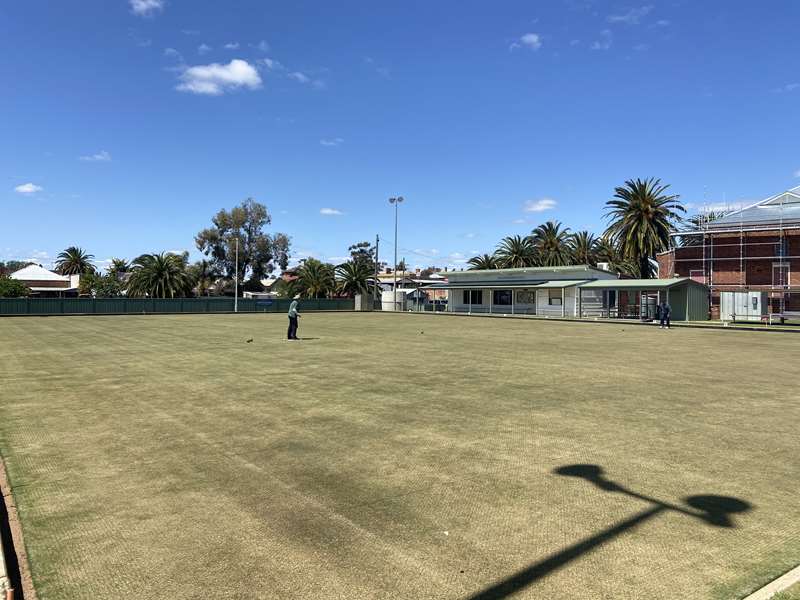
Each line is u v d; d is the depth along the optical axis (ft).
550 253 237.45
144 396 35.27
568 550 14.23
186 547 14.47
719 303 156.56
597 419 28.94
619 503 17.40
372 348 67.36
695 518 16.22
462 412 30.60
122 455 22.62
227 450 23.31
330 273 271.08
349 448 23.59
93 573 13.14
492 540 14.84
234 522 16.05
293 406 32.22
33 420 28.71
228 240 310.45
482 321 143.64
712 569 13.21
